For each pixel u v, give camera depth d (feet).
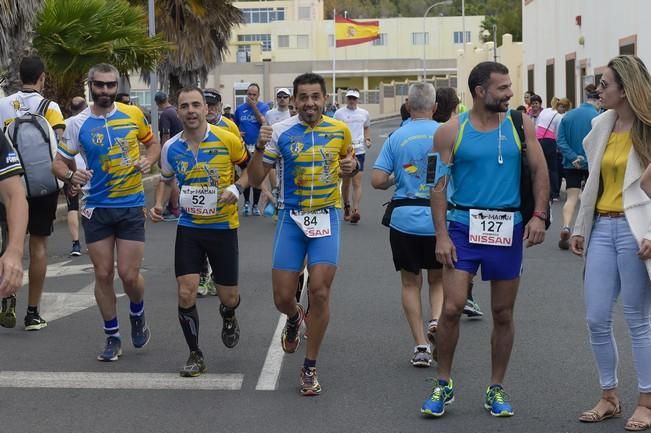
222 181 26.86
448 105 30.99
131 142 28.04
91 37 72.59
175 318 34.47
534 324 32.83
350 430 22.45
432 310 28.66
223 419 23.32
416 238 27.81
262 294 38.52
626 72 21.63
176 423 23.06
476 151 22.31
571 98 118.52
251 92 57.47
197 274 26.96
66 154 27.94
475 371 27.22
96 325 33.50
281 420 23.22
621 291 22.56
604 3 101.24
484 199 22.47
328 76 320.70
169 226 60.44
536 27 143.33
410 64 328.29
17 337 31.68
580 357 28.55
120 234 28.27
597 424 22.71
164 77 122.11
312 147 25.04
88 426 22.91
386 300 37.09
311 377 25.18
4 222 34.35
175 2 114.42
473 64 240.94
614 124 22.40
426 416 23.29
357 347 30.14
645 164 21.67
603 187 22.59
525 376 26.71
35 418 23.52
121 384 26.27
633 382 25.98
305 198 25.17
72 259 48.57
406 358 28.86
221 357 29.01
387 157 28.40
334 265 25.11
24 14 62.18
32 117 31.73
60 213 65.00
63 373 27.35
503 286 22.91
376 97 311.47
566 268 43.65
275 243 25.80
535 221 22.35
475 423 22.88
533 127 22.53
